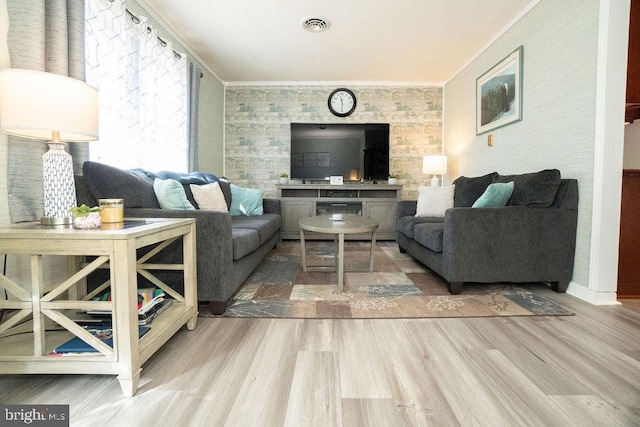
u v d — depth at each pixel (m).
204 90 3.87
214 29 3.03
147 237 1.18
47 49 1.55
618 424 0.93
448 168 4.31
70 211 1.19
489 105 3.20
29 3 1.43
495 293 2.13
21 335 1.25
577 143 2.10
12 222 1.46
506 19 2.82
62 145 1.32
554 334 1.52
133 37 2.40
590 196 1.99
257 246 2.26
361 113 4.52
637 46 2.03
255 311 1.80
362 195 4.56
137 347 1.10
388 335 1.51
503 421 0.94
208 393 1.07
